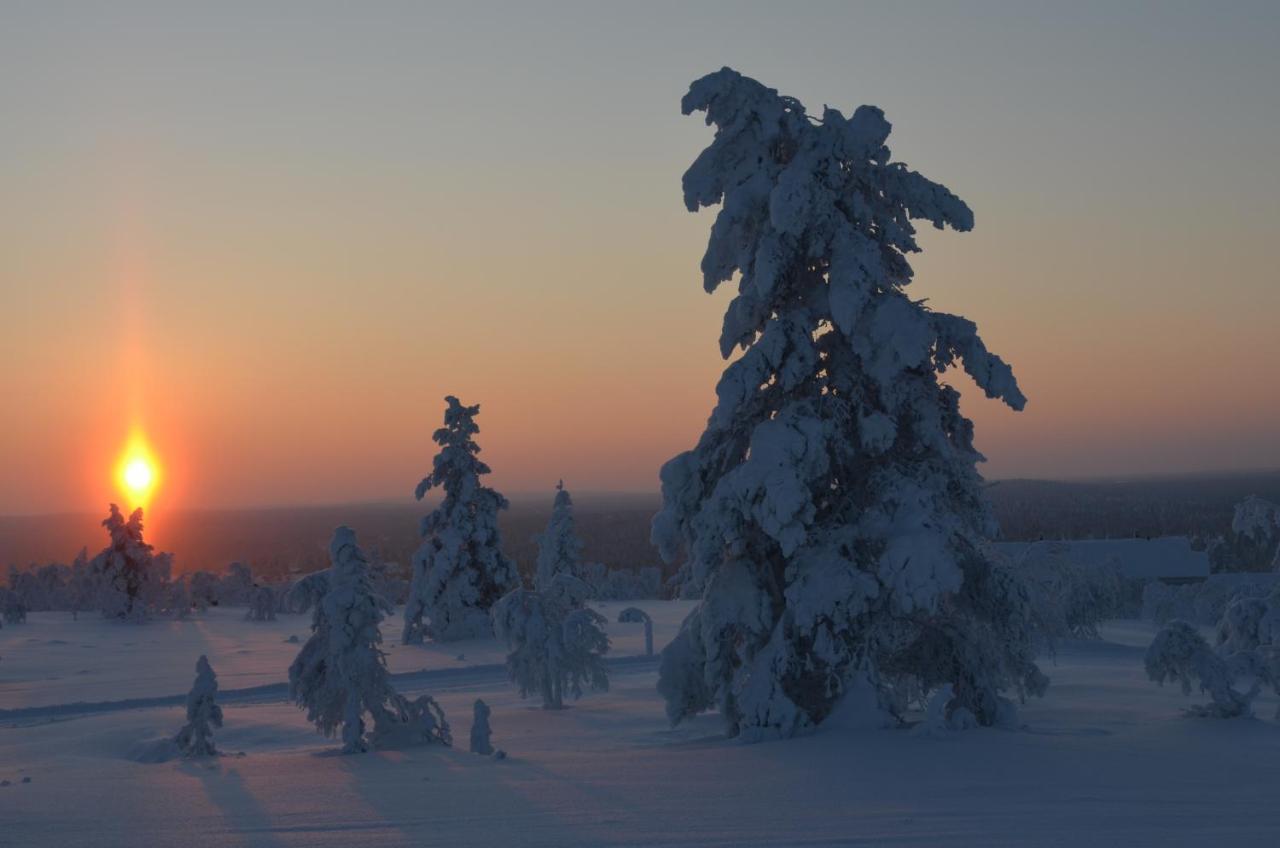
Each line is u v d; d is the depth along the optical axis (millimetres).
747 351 20422
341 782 15766
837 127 20250
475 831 11141
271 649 52875
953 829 10328
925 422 20000
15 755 22453
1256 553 86250
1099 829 10172
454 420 57219
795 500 18750
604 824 11289
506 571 57281
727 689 20516
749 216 20719
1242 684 29406
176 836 11328
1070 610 44219
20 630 66562
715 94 20469
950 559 18312
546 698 29734
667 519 21688
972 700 20125
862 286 19391
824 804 12195
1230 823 10438
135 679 39938
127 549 76438
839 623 19078
